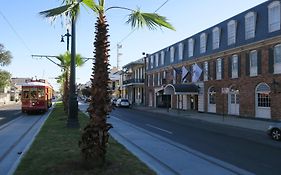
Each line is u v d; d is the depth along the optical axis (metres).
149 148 14.46
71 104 20.44
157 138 18.05
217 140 18.22
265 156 13.29
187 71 45.28
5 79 80.25
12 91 118.75
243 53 34.62
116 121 29.56
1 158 11.99
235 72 36.12
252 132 23.12
